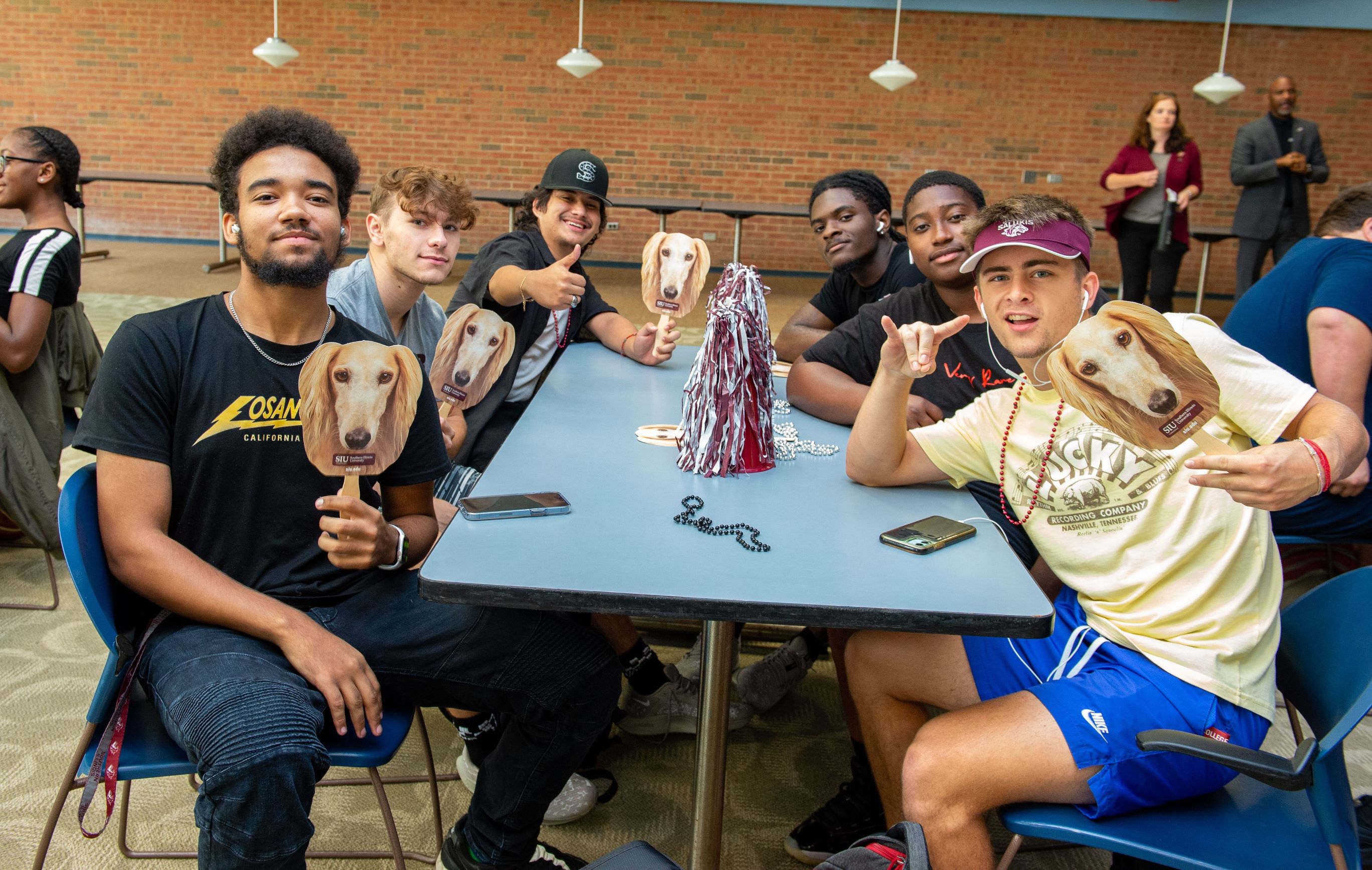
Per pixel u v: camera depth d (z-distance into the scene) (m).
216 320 1.42
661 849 1.80
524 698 1.42
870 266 2.91
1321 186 8.69
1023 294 1.40
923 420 1.85
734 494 1.52
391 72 9.00
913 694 1.48
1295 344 2.41
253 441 1.41
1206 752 1.11
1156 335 1.19
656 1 8.76
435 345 2.27
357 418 1.39
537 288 2.32
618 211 9.32
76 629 2.52
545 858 1.59
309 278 1.38
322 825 1.82
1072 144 8.82
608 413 2.01
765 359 1.62
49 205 2.68
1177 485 1.33
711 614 1.12
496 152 9.17
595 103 9.02
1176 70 8.58
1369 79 8.39
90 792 1.27
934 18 8.64
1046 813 1.22
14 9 8.91
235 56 8.98
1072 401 1.26
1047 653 1.42
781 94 8.91
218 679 1.23
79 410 2.90
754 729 2.25
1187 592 1.32
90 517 1.32
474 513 1.34
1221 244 8.91
